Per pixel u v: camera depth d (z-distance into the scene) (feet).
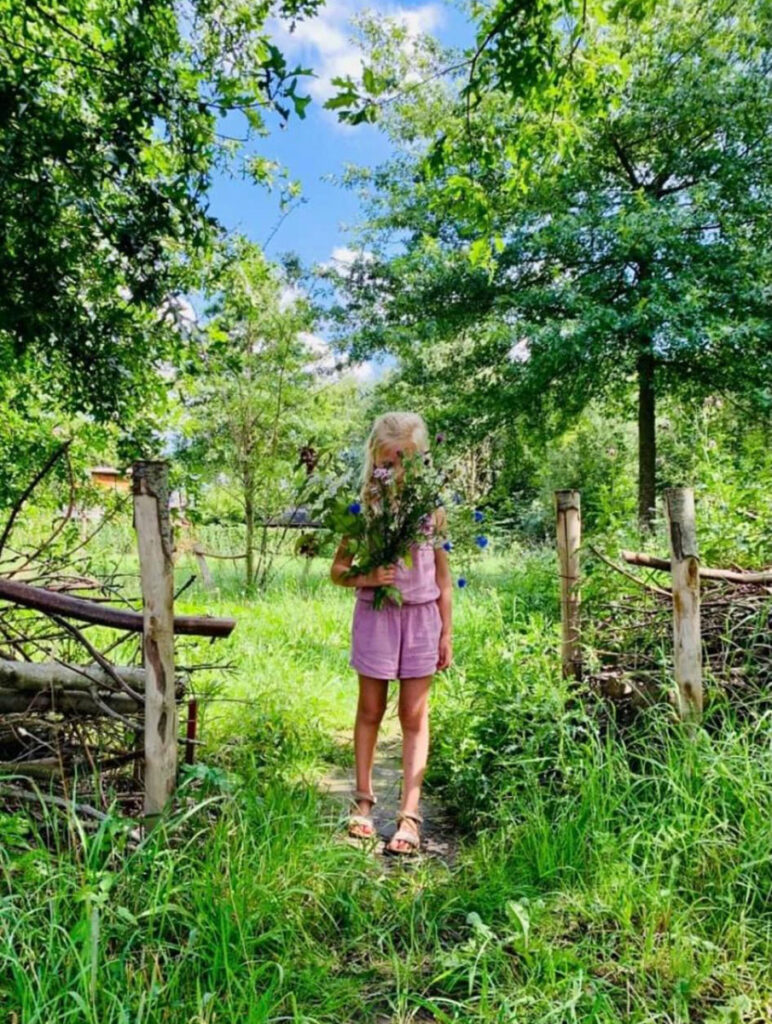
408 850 9.56
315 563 45.27
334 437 41.32
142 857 7.07
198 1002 5.68
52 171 13.01
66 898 6.30
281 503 37.45
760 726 9.24
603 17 13.48
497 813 9.70
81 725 8.93
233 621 8.45
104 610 8.02
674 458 43.04
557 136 15.93
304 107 11.03
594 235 40.81
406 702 10.37
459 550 10.95
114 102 14.11
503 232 42.75
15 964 5.49
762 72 40.57
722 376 41.42
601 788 9.07
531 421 47.03
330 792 11.79
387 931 7.24
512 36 13.24
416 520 9.94
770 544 12.66
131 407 17.42
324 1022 6.12
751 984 6.37
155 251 14.87
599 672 11.29
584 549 12.17
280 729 13.43
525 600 22.99
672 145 42.27
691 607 9.51
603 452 52.80
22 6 14.15
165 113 14.11
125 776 9.29
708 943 6.59
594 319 37.96
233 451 36.22
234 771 11.58
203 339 15.84
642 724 10.57
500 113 30.55
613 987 6.34
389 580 9.98
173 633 8.08
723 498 13.78
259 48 14.32
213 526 44.32
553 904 7.66
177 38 14.78
